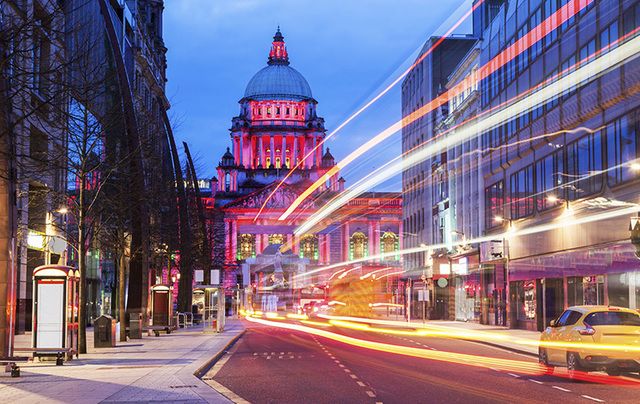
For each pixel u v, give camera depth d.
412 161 98.94
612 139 37.22
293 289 138.38
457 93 75.62
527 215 50.56
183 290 62.72
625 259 35.44
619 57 35.72
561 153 44.28
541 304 48.12
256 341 42.16
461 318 71.50
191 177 72.25
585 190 40.81
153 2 100.38
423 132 91.81
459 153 73.75
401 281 101.88
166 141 55.50
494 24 59.00
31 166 30.55
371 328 59.16
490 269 61.50
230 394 17.36
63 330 25.73
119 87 37.38
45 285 25.72
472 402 15.95
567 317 22.22
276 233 186.88
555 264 45.34
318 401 16.30
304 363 26.81
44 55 33.88
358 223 192.00
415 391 18.03
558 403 15.73
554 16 44.78
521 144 51.25
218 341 39.59
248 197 187.62
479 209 64.56
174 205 56.66
